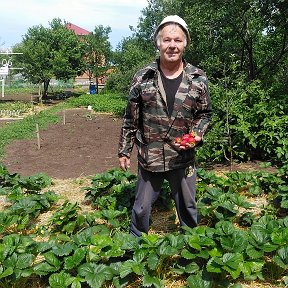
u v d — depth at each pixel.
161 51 3.81
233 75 10.77
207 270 3.53
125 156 4.25
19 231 5.30
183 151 4.08
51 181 7.74
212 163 9.44
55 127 17.75
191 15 15.06
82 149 12.66
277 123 9.02
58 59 33.06
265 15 12.58
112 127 17.55
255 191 6.25
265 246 3.79
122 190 5.95
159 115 3.96
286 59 14.29
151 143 4.05
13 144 13.66
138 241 3.97
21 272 3.72
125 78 26.19
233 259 3.57
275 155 9.31
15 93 41.25
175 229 5.27
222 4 13.27
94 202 6.10
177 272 3.80
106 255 3.82
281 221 4.34
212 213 5.13
